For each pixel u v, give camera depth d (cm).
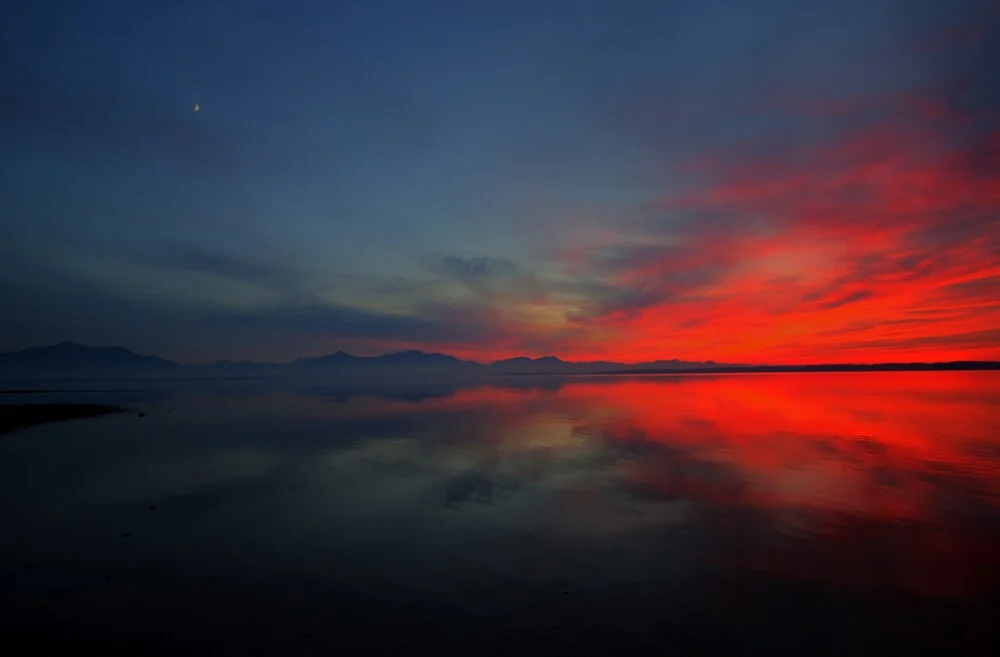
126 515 970
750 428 2092
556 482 1209
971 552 759
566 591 645
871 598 621
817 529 868
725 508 993
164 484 1209
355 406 3300
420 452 1598
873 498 1052
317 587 659
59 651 511
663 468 1345
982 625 556
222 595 636
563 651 510
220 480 1247
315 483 1213
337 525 910
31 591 648
